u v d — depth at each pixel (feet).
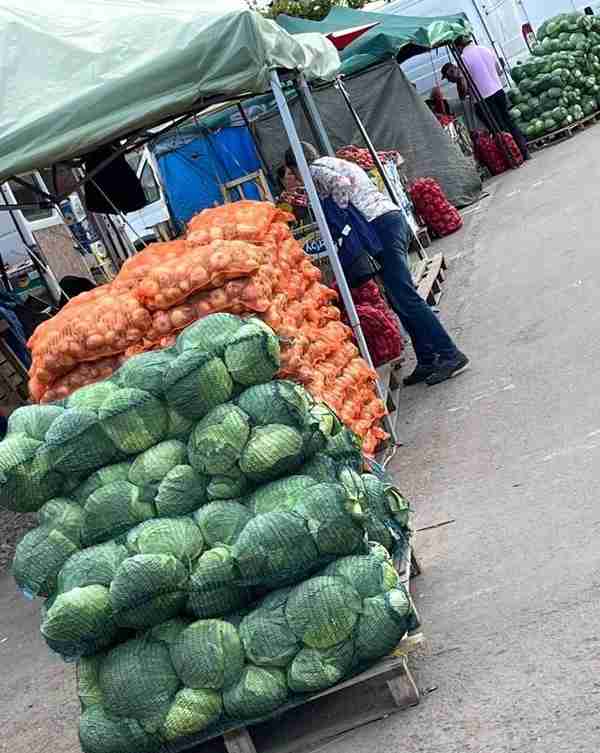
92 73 19.92
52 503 14.10
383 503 15.96
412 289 28.02
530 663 13.30
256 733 14.19
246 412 13.94
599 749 11.08
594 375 23.40
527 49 81.66
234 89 20.15
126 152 28.73
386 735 13.08
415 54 62.28
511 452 21.08
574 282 32.17
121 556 13.33
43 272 39.88
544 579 15.30
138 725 13.14
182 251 20.36
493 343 29.73
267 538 13.08
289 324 19.52
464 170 56.90
